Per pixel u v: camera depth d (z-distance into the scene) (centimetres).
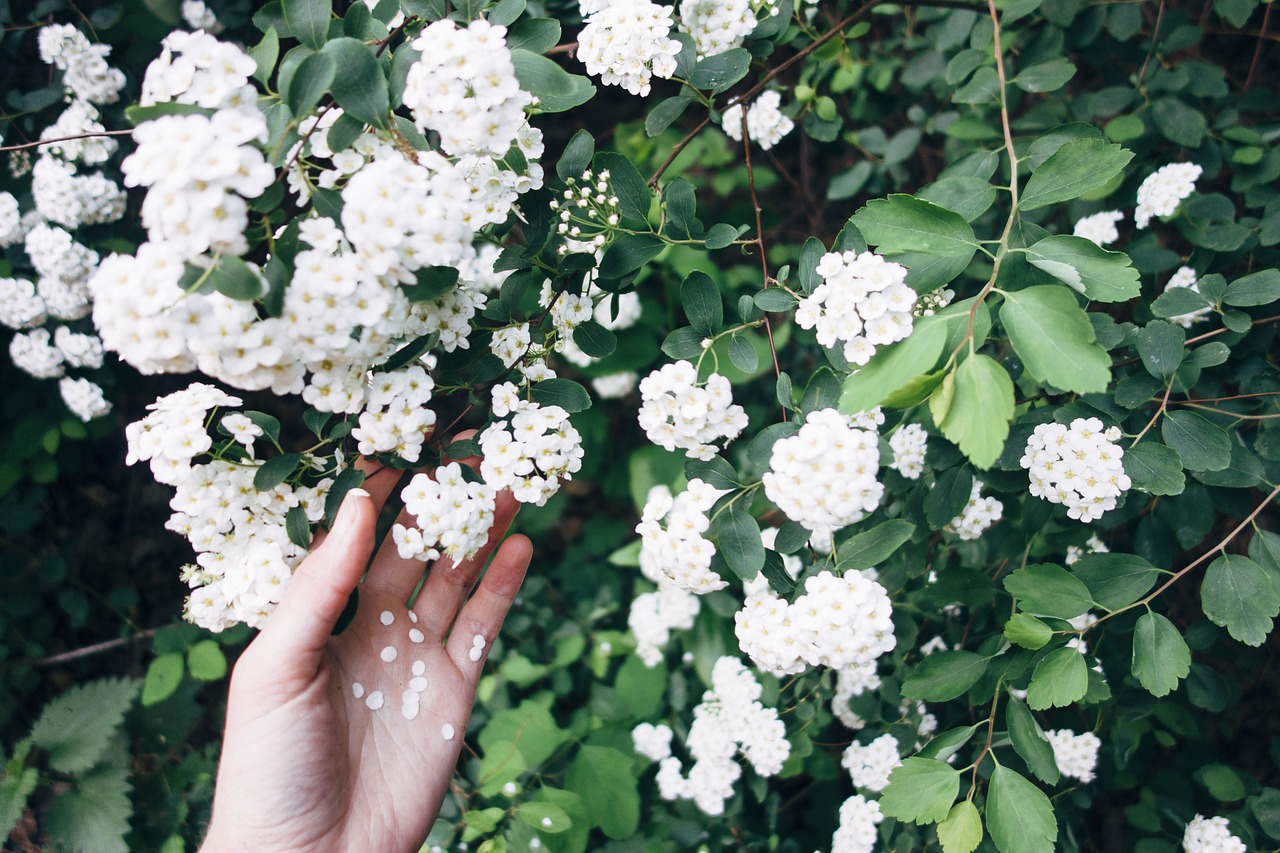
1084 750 53
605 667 66
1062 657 42
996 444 37
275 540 44
